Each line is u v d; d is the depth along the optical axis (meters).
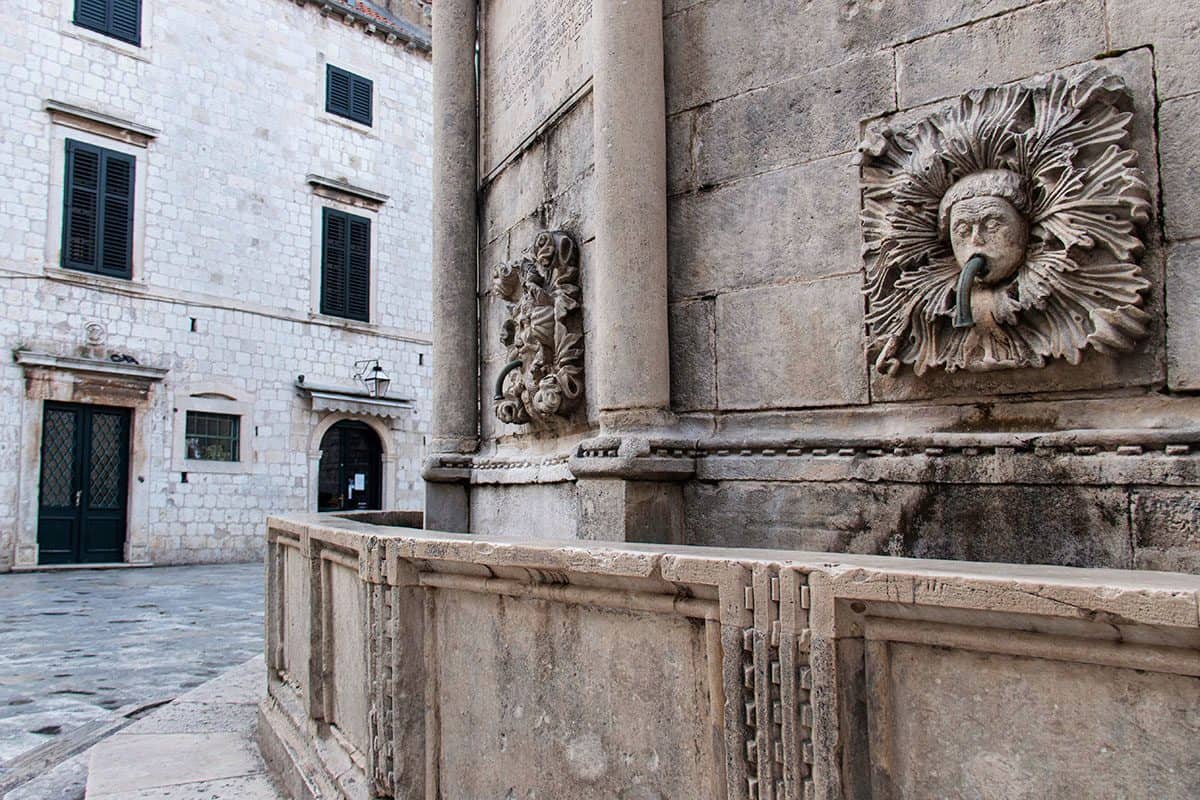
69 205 15.50
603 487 3.11
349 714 2.99
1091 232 2.36
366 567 2.61
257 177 17.92
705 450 3.10
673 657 1.80
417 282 20.53
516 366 4.16
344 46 19.61
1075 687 1.32
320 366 18.56
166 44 16.84
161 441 16.19
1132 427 2.33
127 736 4.25
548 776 2.07
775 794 1.54
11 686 6.32
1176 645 1.21
